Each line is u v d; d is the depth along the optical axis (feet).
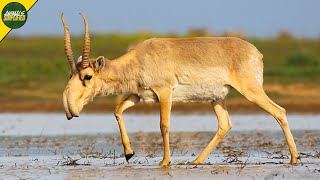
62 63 340.59
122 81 147.74
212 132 213.87
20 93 301.02
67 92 145.18
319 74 325.01
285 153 168.35
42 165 149.69
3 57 372.58
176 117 255.91
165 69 147.02
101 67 146.00
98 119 249.96
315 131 216.13
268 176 134.31
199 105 278.05
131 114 264.52
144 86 147.54
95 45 378.12
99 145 185.78
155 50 147.74
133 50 148.97
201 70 147.74
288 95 298.35
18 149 178.19
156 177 133.39
